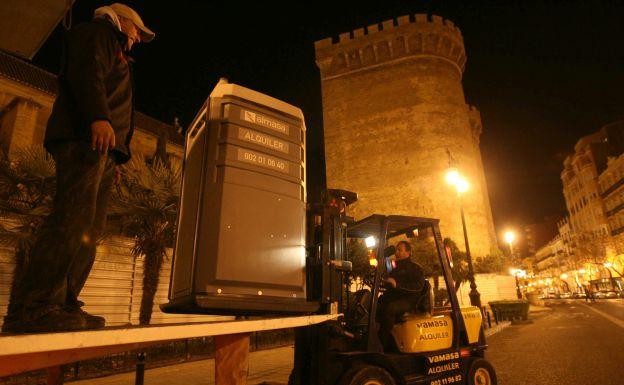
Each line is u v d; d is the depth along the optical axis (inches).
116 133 95.7
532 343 489.1
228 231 92.3
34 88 1044.5
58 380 95.8
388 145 1513.3
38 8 146.3
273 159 105.0
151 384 257.9
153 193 362.0
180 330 71.3
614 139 2452.0
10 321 71.0
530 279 4271.7
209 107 100.8
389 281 192.7
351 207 1505.9
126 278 407.5
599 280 2461.9
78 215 78.6
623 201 2233.0
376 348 177.2
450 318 209.9
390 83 1576.0
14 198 313.6
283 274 100.0
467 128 1581.0
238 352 89.3
